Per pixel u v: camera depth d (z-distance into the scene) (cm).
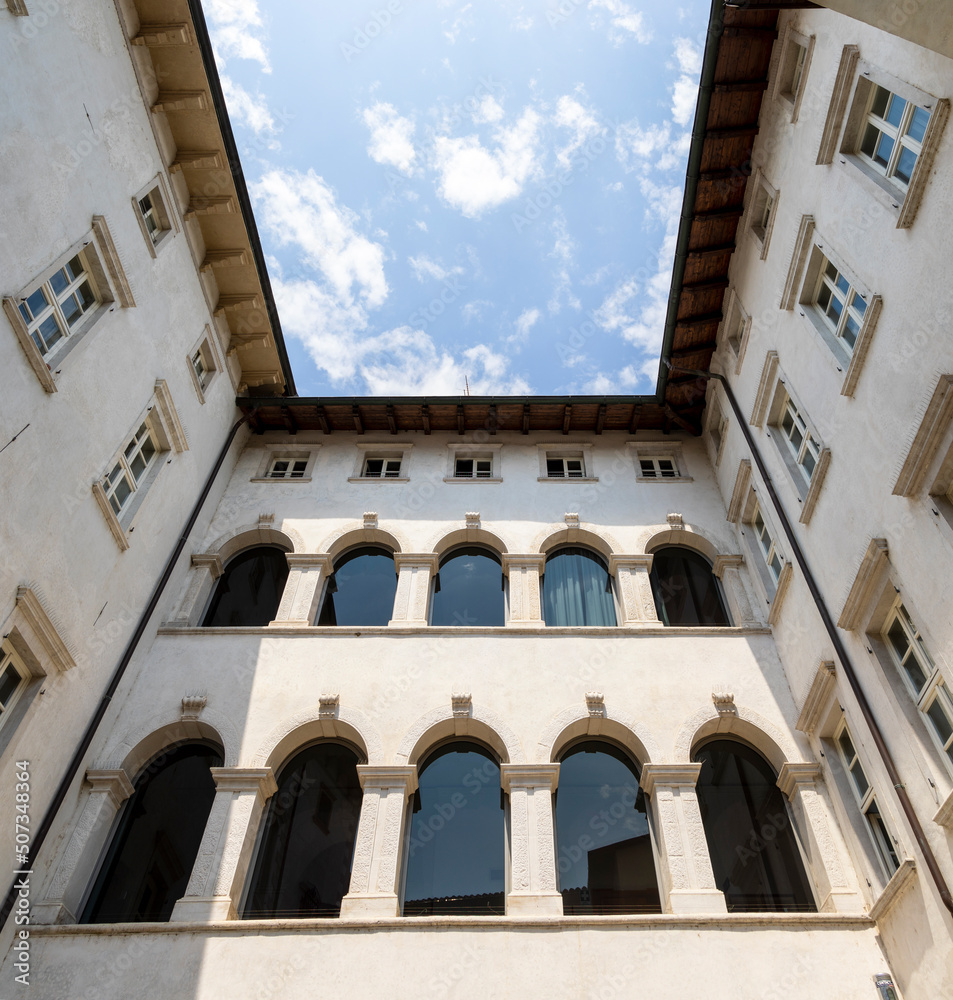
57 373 1242
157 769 1450
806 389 1452
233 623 1748
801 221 1445
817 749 1398
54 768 1256
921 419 1055
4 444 1107
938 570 1026
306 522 1905
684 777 1372
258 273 1917
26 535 1162
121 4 1510
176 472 1712
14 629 1138
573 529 1878
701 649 1585
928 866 1022
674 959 1123
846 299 1358
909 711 1120
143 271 1559
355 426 2167
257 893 1280
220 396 1995
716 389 1995
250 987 1095
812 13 1446
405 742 1420
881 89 1279
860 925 1162
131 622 1510
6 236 1120
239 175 1783
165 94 1652
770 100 1614
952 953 974
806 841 1328
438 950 1132
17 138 1158
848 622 1255
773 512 1627
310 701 1488
